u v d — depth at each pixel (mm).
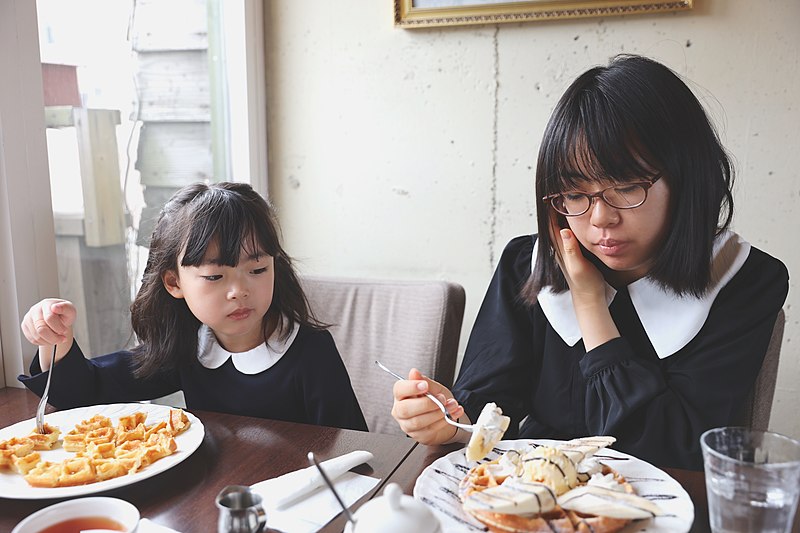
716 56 1475
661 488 722
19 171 1187
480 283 1735
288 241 1893
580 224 949
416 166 1738
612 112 882
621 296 1063
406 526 556
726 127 1492
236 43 1757
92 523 620
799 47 1420
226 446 885
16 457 805
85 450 855
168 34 1621
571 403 1079
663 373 995
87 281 1422
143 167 1583
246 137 1786
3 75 1148
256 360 1156
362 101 1759
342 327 1456
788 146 1460
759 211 1499
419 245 1771
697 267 960
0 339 1210
